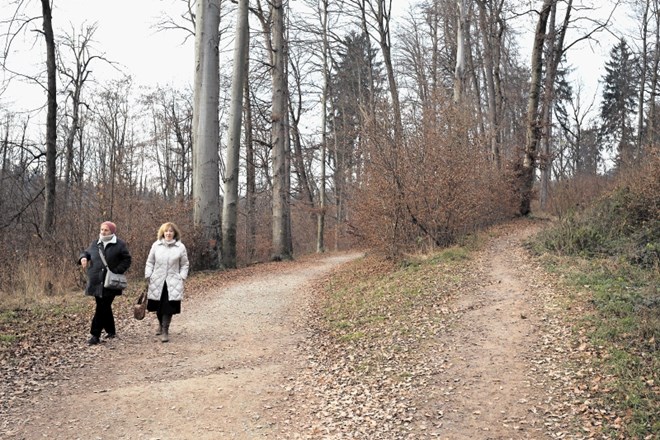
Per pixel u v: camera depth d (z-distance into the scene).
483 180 17.42
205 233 16.34
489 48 27.28
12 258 13.42
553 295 9.24
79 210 15.09
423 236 14.91
